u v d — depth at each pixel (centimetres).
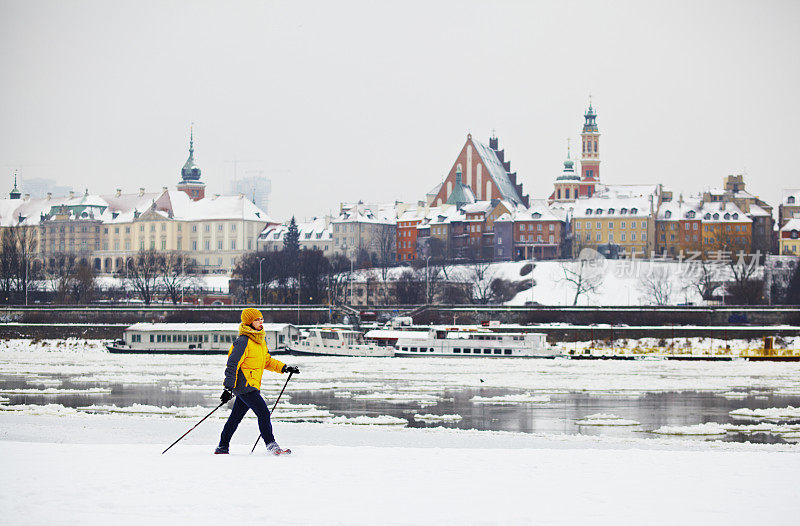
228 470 3862
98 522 3002
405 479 3750
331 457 4306
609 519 3116
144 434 9744
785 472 3981
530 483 3700
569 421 12450
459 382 18438
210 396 15425
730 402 15038
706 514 3186
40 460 4084
